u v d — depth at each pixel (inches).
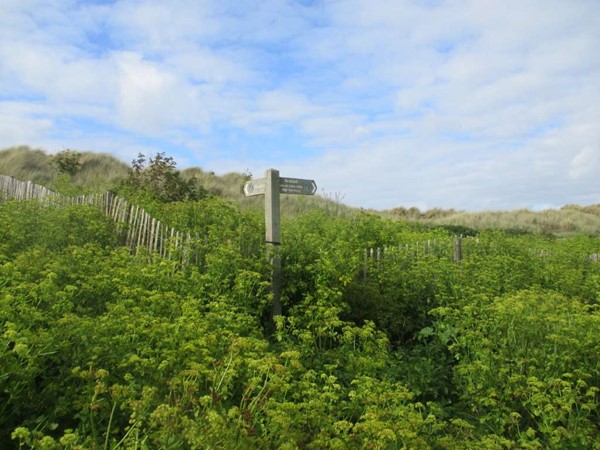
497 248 517.3
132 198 526.9
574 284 415.5
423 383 233.8
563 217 1425.9
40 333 164.6
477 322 255.4
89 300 244.4
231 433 135.5
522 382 214.1
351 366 223.0
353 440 151.3
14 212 383.9
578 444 184.2
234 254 302.7
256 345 193.2
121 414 157.0
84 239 383.9
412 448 146.3
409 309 338.0
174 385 154.9
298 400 186.2
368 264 387.5
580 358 223.8
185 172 1149.7
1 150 1087.0
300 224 516.4
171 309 232.2
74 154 1001.5
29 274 228.2
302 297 313.6
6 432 147.5
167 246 355.9
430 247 475.8
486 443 170.7
